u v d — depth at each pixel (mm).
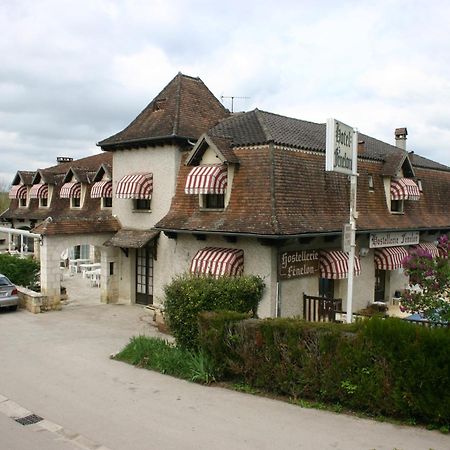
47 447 8930
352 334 10227
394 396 9484
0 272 26828
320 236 19828
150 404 10977
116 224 26672
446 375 8984
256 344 11555
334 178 21516
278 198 18438
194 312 13977
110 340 18312
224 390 11820
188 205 21609
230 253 18906
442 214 29000
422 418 9438
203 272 18938
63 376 13422
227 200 19734
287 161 19500
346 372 10133
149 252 25984
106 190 28016
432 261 14914
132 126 26797
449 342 8992
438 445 8492
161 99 26828
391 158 25078
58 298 24672
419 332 9344
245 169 19609
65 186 34094
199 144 20422
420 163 29609
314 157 20875
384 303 23219
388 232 23375
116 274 26984
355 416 9898
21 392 12102
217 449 8617
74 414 10539
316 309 19438
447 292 14516
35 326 20766
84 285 32531
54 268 24516
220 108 27984
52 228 24266
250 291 15453
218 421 9859
